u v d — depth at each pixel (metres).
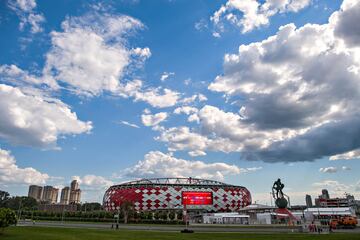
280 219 88.06
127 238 37.31
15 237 36.06
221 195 145.12
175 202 138.12
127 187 144.62
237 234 46.25
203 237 39.94
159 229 60.88
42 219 130.88
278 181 93.50
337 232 51.78
